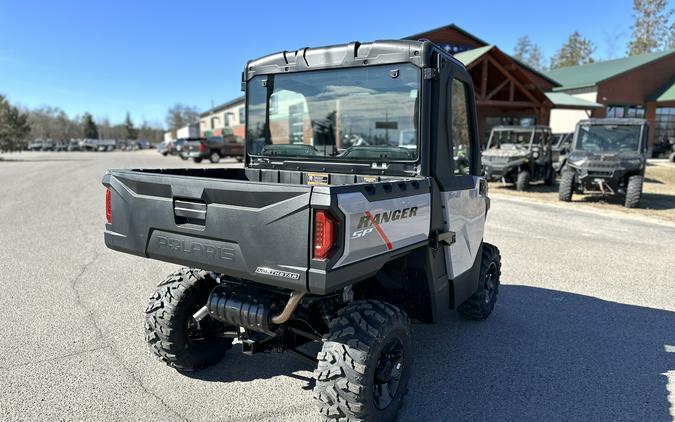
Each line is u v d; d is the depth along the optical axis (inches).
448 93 130.2
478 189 154.4
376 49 129.6
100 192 553.9
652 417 120.4
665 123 1368.1
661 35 2219.5
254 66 155.7
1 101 1886.1
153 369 139.9
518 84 855.1
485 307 177.2
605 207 481.4
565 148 685.3
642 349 159.2
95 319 175.2
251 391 129.4
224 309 111.0
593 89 1285.7
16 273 230.1
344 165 140.0
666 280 237.0
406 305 135.3
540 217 419.2
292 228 91.6
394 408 111.9
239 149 1246.3
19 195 519.8
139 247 116.0
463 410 122.1
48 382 131.0
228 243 100.3
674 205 497.4
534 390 132.3
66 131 4234.7
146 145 3668.8
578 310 194.7
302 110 147.2
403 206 109.8
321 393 101.8
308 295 111.6
